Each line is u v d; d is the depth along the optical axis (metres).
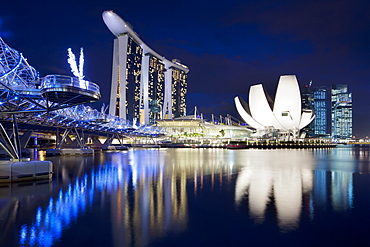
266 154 66.81
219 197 15.38
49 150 54.47
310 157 55.03
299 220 11.34
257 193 16.58
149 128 112.56
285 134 158.12
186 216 11.81
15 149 21.12
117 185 19.08
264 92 147.38
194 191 17.09
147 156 55.22
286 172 27.23
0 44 19.48
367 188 18.31
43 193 16.17
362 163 39.28
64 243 8.93
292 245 8.88
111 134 93.19
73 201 14.29
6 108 23.86
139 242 9.04
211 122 188.88
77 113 47.84
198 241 9.14
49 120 47.03
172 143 153.38
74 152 56.75
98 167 31.34
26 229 10.16
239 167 32.22
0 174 19.36
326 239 9.36
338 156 59.59
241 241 9.16
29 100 20.48
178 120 173.75
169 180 21.56
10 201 14.23
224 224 10.80
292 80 142.12
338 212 12.53
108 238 9.35
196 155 60.50
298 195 16.00
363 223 10.98
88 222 10.95
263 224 10.85
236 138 158.38
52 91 18.34
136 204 13.73
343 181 21.48
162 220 11.25
